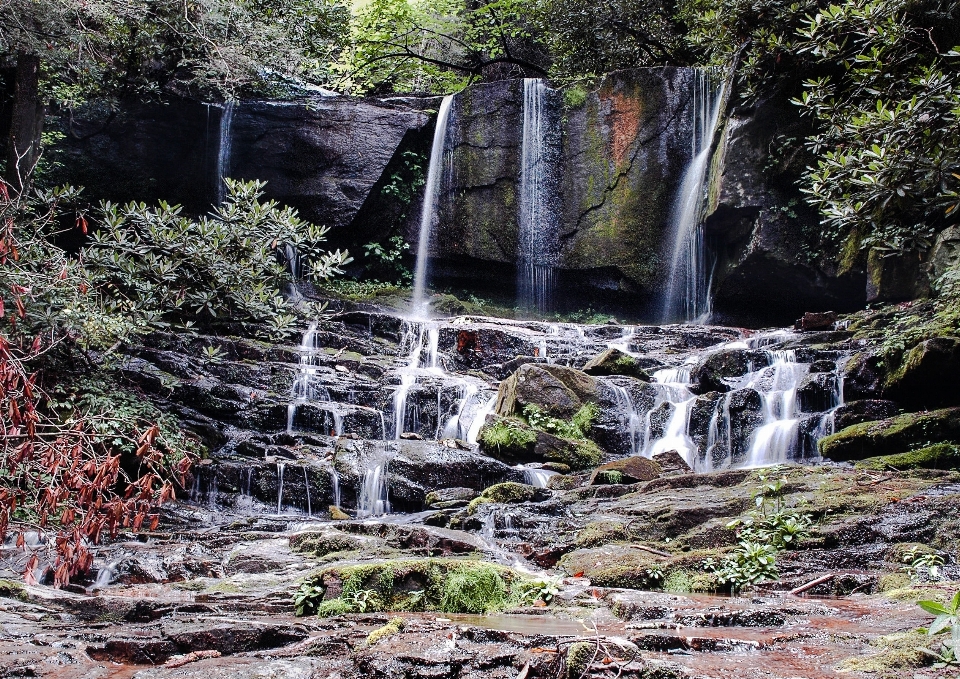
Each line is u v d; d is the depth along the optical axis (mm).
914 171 8148
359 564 5621
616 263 18859
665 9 19156
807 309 16812
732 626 4336
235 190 12078
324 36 18250
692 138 18609
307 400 11484
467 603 4922
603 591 5379
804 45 10195
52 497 3863
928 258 12477
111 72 16203
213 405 10828
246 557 6438
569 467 10383
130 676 3455
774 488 6988
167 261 11047
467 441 11219
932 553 5766
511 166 19703
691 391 11914
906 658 3393
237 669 3496
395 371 13203
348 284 19094
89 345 9242
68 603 4812
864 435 9141
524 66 22656
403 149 19797
